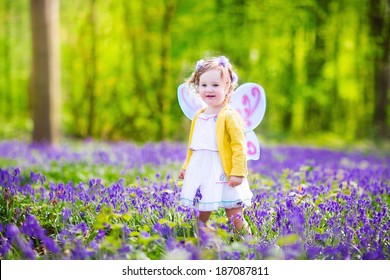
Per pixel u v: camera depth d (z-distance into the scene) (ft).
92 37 61.16
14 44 75.66
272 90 67.62
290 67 68.23
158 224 14.92
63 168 30.91
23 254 14.48
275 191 21.81
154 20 60.23
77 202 19.10
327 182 24.36
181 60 60.95
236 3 61.41
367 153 47.73
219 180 15.85
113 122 61.57
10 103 76.02
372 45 67.72
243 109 17.40
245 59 64.39
